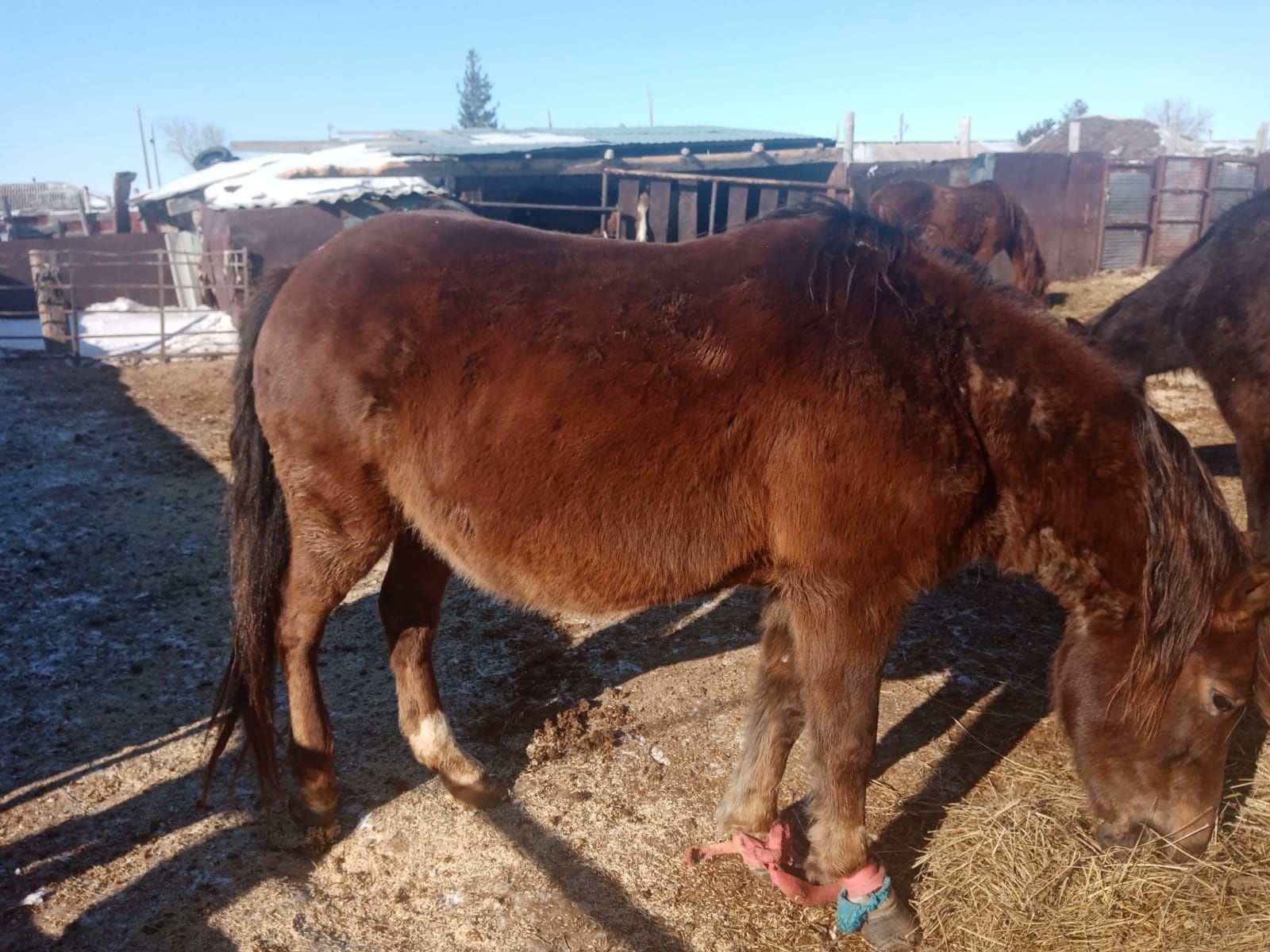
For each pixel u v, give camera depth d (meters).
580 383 2.55
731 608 4.70
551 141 15.07
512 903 2.79
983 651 4.25
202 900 2.78
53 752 3.44
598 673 4.07
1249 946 2.53
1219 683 2.51
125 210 20.97
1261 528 4.59
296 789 3.28
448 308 2.67
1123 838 2.74
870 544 2.47
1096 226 16.92
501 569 2.74
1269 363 4.48
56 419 8.42
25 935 2.62
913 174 16.80
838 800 2.61
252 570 2.92
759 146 14.26
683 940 2.67
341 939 2.66
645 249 2.75
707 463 2.52
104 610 4.58
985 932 2.66
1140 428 2.54
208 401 9.31
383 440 2.72
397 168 12.34
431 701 3.22
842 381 2.46
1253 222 4.56
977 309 2.63
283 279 3.01
